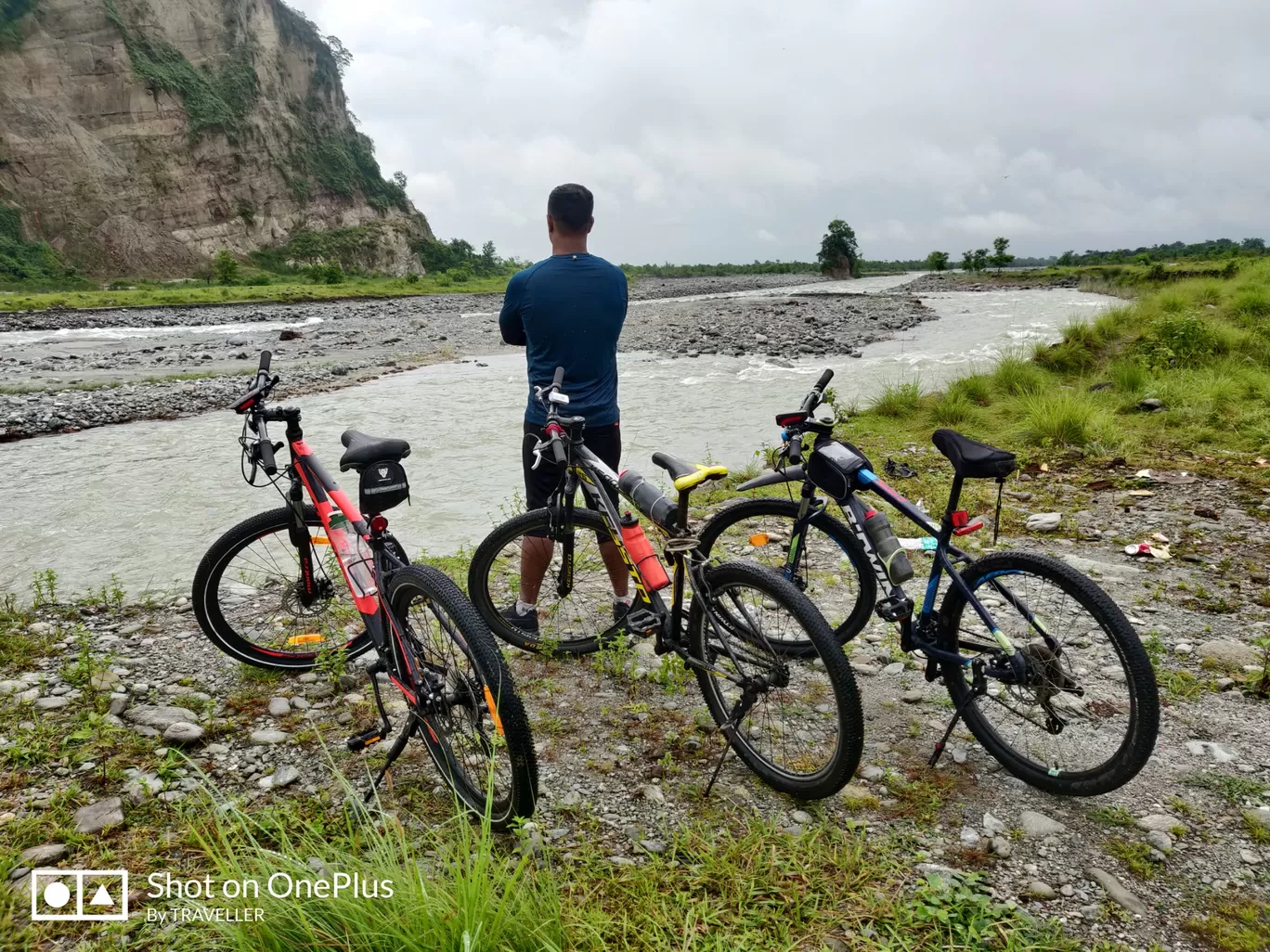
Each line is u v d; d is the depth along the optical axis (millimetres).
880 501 6391
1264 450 7301
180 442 9758
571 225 3779
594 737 3324
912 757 3178
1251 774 3045
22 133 81438
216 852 2566
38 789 2902
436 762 2922
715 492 6898
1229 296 17453
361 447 3051
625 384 13867
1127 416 8789
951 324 23266
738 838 2709
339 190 111750
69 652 4031
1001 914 2346
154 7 98125
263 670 3838
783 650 3439
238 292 47625
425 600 2830
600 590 4703
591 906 2354
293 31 117500
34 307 36969
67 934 2260
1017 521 5891
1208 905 2428
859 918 2340
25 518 6863
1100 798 2926
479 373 15781
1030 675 2873
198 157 93125
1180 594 4645
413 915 2061
